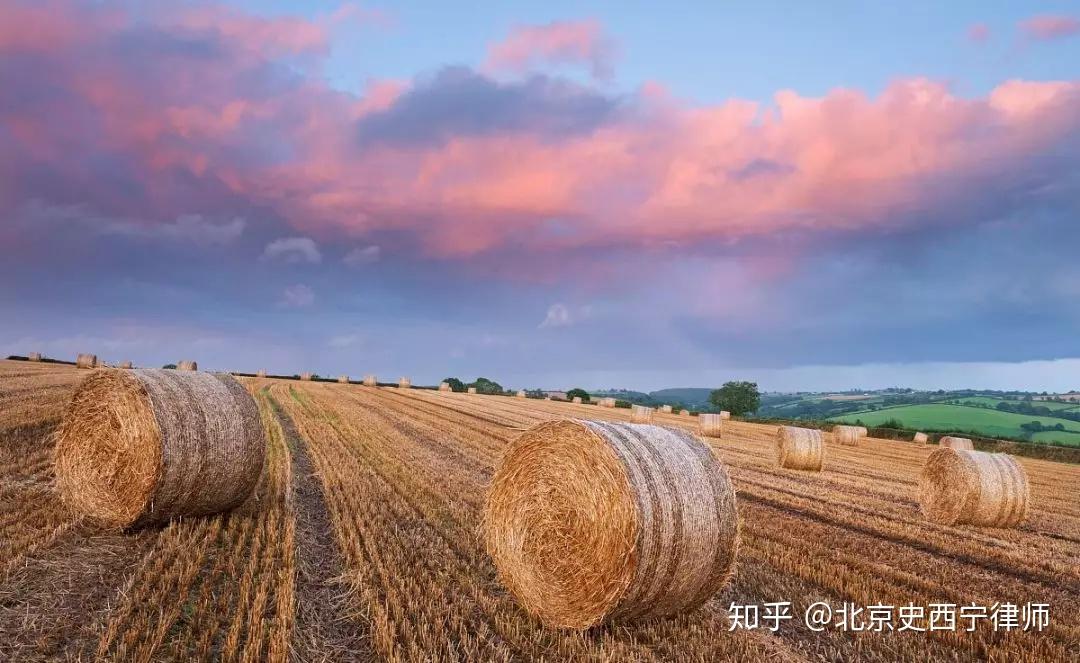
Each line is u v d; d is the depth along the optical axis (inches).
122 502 365.4
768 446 1094.4
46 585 284.2
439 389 2281.0
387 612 270.1
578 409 1729.8
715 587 297.7
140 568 299.9
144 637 240.2
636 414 1417.3
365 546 359.6
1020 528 516.7
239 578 303.0
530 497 301.7
